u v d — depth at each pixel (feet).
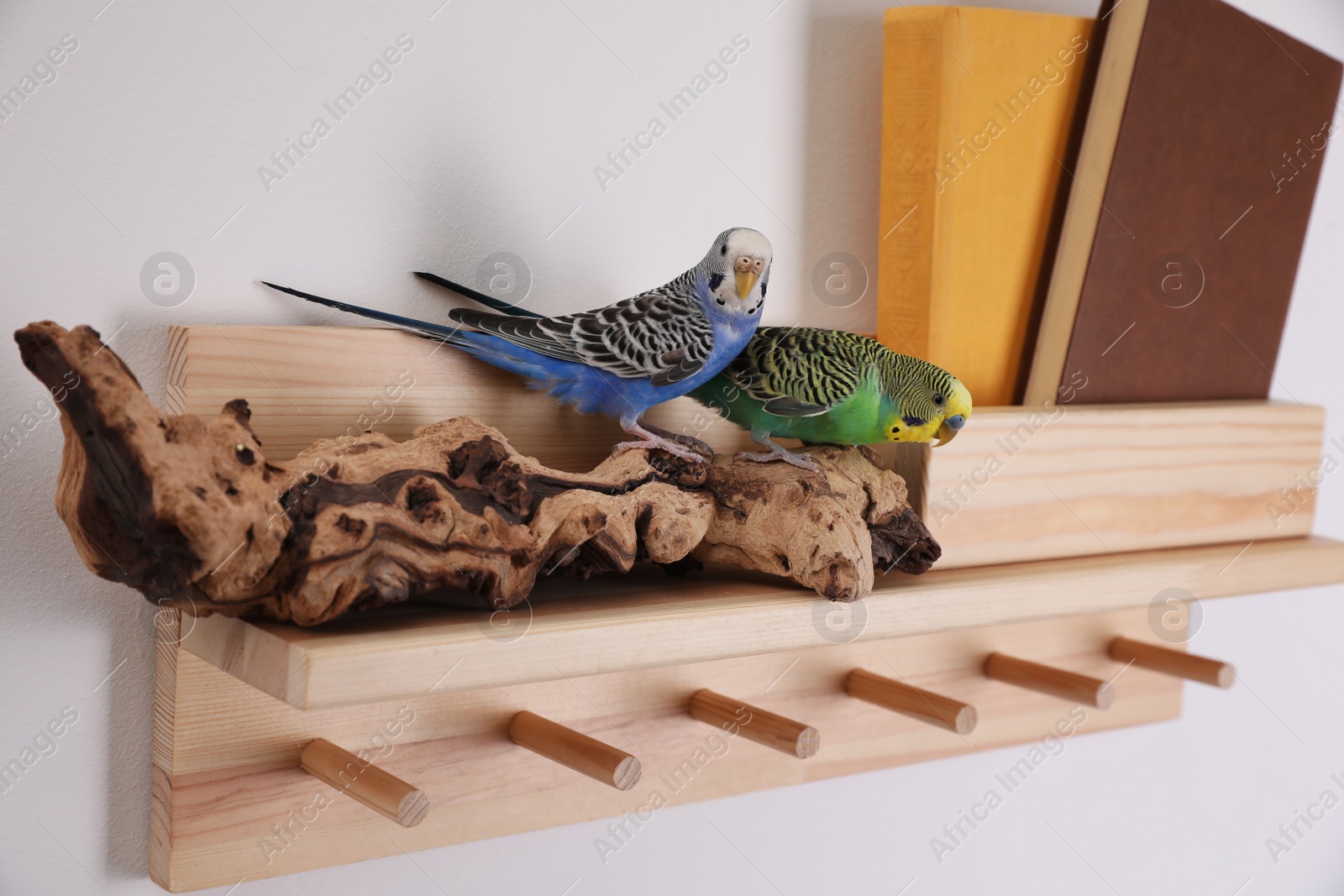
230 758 2.14
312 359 2.16
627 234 2.63
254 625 1.83
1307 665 3.94
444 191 2.40
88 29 2.05
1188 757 3.75
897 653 3.08
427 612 2.01
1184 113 3.02
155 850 2.13
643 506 2.14
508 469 2.01
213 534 1.56
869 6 2.93
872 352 2.37
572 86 2.54
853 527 2.21
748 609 2.11
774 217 2.85
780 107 2.83
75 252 2.05
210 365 2.06
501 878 2.59
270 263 2.23
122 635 2.14
